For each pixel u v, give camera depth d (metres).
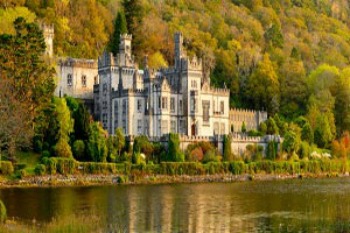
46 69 186.88
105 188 163.38
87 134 190.88
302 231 101.75
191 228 103.56
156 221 109.31
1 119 147.75
